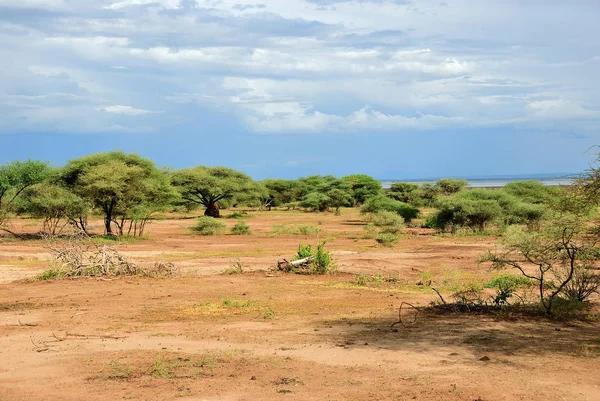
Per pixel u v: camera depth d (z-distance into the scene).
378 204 54.03
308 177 100.06
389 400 6.29
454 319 10.91
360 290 15.66
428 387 6.68
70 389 6.95
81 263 18.88
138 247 30.48
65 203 35.91
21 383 7.25
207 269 21.00
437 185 75.19
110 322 11.36
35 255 25.28
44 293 15.37
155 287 16.41
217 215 65.56
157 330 10.52
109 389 6.91
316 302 13.54
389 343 9.01
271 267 20.67
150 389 6.88
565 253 12.02
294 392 6.65
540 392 6.43
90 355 8.66
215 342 9.43
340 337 9.57
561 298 11.95
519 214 40.31
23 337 10.05
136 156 42.19
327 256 19.95
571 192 10.95
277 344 9.17
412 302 13.38
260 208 81.94
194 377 7.35
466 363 7.70
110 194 36.94
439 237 37.12
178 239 36.88
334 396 6.47
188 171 64.75
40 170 37.19
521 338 9.15
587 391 6.45
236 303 13.19
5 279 18.42
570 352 8.20
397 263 22.72
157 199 41.03
